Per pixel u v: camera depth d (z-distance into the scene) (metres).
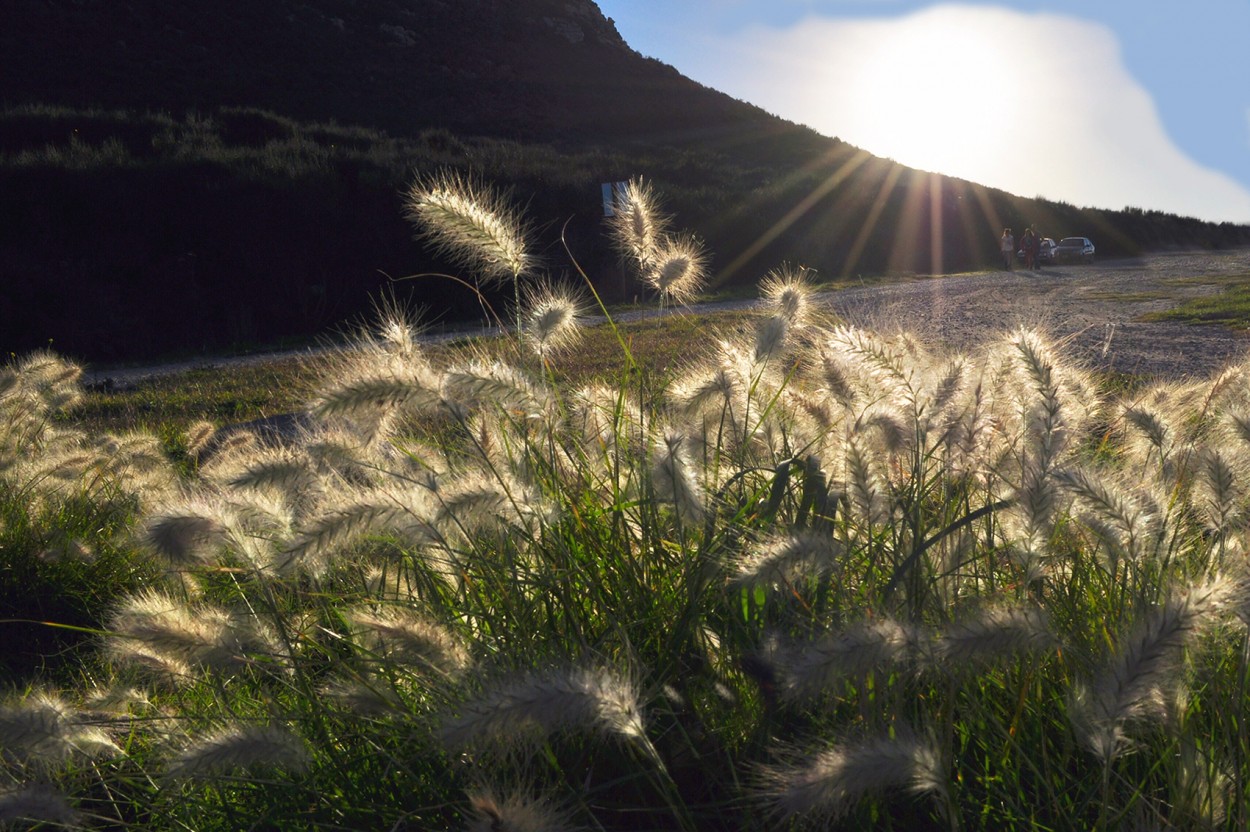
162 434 8.98
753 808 2.09
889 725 1.88
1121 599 2.33
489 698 1.87
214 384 13.96
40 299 22.00
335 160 29.22
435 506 2.64
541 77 65.06
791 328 3.35
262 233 24.70
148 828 2.60
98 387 14.86
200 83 50.50
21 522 4.91
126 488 5.22
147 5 56.56
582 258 26.16
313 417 2.95
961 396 2.81
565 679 1.90
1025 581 2.36
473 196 3.39
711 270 32.28
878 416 2.79
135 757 2.88
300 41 59.03
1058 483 2.36
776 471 2.68
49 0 53.25
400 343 3.29
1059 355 3.21
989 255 47.00
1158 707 1.88
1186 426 3.18
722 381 3.13
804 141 61.16
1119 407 3.27
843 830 2.07
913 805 2.14
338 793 2.41
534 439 3.06
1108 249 56.22
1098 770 2.09
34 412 5.91
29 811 2.25
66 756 2.39
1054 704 2.25
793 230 35.59
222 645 2.55
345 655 3.01
